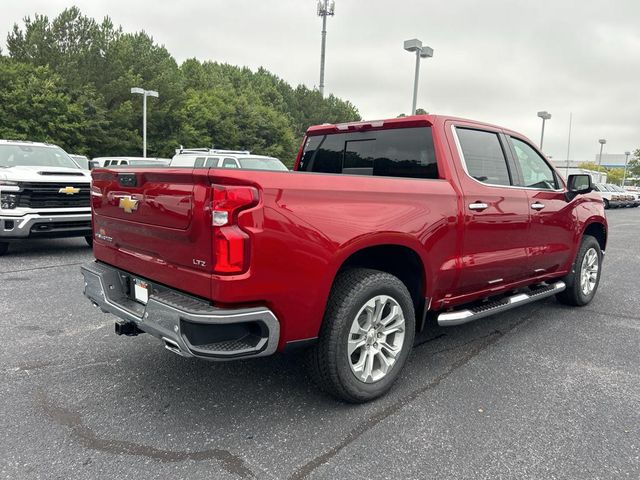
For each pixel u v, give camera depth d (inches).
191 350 100.8
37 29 1485.0
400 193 127.9
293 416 119.8
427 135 149.8
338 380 118.3
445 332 186.1
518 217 166.7
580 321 202.8
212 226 99.0
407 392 134.0
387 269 141.9
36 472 96.2
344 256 114.0
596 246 223.9
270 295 103.7
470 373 147.6
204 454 103.6
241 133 1963.6
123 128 1508.4
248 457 102.8
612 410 125.9
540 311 217.3
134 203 121.0
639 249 443.2
